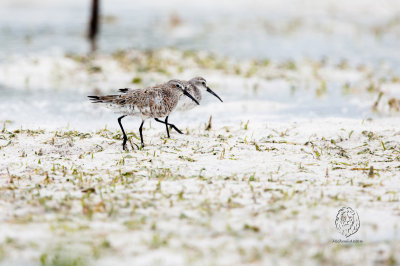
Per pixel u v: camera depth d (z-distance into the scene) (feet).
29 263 24.58
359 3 139.74
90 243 26.45
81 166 38.65
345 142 46.52
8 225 28.27
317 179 36.40
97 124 53.52
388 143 45.70
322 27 118.93
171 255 25.32
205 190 33.81
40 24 113.50
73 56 85.20
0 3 131.54
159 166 38.83
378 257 25.52
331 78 78.38
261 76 77.87
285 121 55.06
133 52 89.30
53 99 63.98
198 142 45.52
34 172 37.14
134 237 27.20
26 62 81.05
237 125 52.19
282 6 140.56
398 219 29.71
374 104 61.41
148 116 44.32
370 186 35.01
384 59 92.27
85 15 125.08
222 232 27.89
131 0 140.87
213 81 74.59
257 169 38.29
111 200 31.94
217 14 131.44
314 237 27.48
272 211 30.53
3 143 43.52
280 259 25.08
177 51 92.12
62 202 31.48
